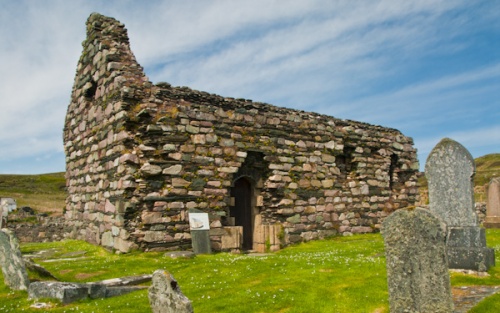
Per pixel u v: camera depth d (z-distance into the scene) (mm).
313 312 8234
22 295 9781
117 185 15352
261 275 11203
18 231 24156
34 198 58656
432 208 10859
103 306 8836
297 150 19594
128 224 14828
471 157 10406
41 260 14172
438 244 7020
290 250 17312
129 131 15484
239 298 9094
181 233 15594
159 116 15930
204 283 10492
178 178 15906
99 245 16781
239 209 18984
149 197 15180
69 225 20938
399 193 23672
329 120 21141
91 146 18328
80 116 19906
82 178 19328
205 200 16391
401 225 7320
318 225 19797
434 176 10914
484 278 9797
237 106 18156
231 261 13078
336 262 12453
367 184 22031
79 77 20250
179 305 6570
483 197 39094
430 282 7016
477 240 10203
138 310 8516
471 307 7859
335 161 21516
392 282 7336
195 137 16547
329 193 20422
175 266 12492
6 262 10664
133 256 14148
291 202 19031
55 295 9219
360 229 21297
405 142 24344
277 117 19156
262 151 18359
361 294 9070
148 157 15508
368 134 22594
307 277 10688
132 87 15766
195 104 16875
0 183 70500
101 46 17562
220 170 16953
